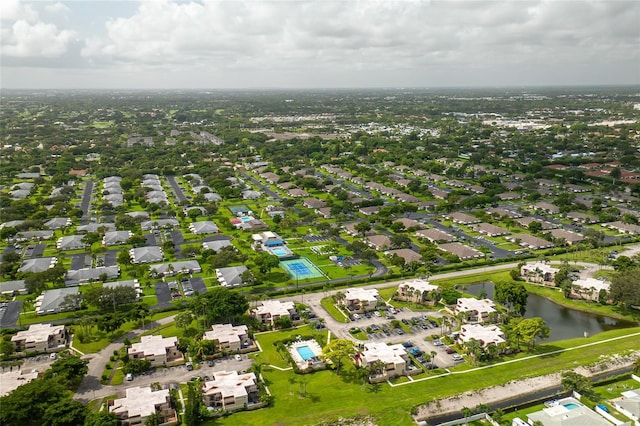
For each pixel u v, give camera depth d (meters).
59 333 199.25
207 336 195.88
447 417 158.00
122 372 178.38
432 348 196.38
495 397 166.38
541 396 168.12
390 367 176.75
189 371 180.25
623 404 155.00
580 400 161.75
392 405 159.25
